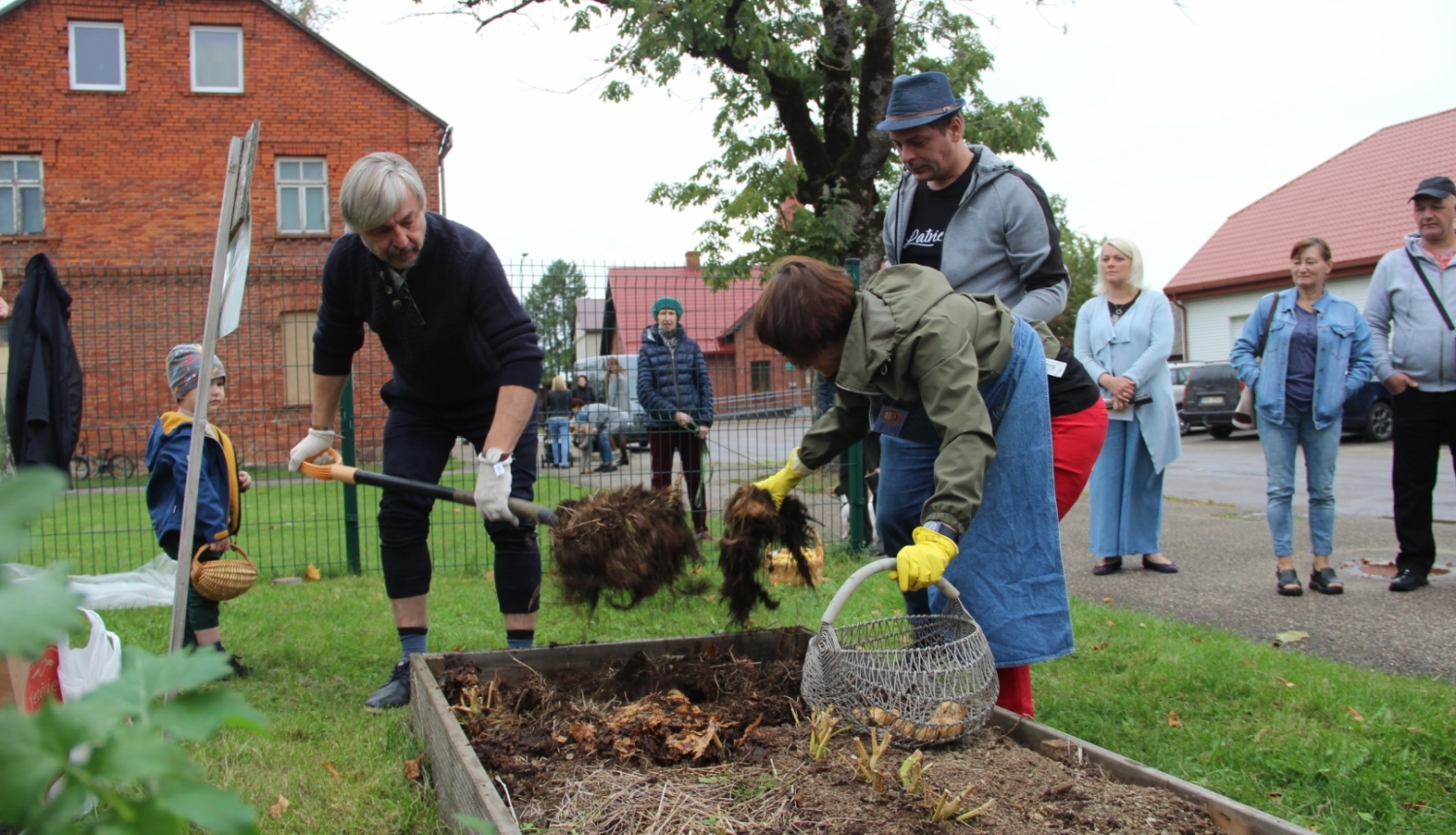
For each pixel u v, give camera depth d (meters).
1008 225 3.63
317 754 3.26
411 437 4.09
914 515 3.36
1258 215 28.95
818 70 13.75
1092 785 2.49
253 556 8.12
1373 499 10.28
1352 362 5.72
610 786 2.57
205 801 0.59
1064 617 3.22
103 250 20.58
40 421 5.33
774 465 7.36
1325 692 3.74
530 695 3.30
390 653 4.71
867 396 3.27
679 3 12.62
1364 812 2.80
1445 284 5.54
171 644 3.04
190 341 8.03
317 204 21.77
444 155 23.05
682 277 7.28
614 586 3.44
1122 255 6.52
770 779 2.61
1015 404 3.11
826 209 13.21
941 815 2.30
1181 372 21.23
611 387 7.52
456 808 2.53
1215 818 2.31
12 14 20.00
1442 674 4.15
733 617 3.74
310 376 7.81
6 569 0.52
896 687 2.76
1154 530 6.59
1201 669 4.08
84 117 20.42
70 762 0.56
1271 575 6.35
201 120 21.00
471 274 3.78
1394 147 26.97
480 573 7.02
